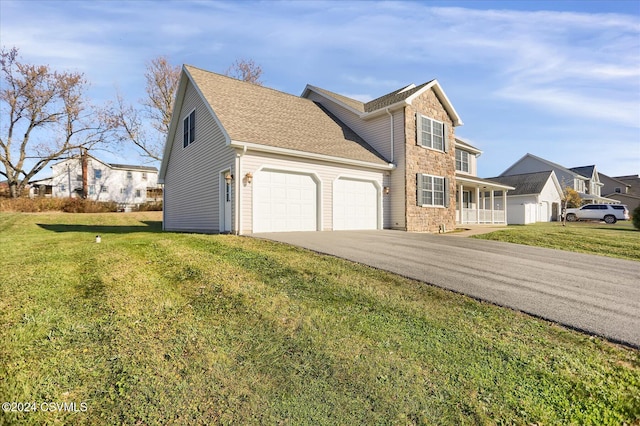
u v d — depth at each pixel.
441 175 16.08
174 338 3.36
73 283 4.87
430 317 4.03
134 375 2.74
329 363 3.03
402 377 2.85
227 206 11.23
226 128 10.38
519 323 3.93
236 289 4.72
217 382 2.71
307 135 12.84
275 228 10.96
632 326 3.87
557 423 2.42
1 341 3.16
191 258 6.39
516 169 43.19
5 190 30.75
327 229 12.23
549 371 3.00
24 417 2.26
